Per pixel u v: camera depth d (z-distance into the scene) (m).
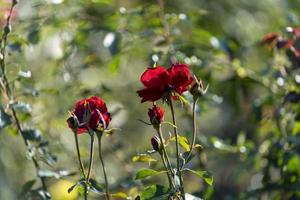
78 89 4.54
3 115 3.55
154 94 2.93
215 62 4.64
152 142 3.00
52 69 4.70
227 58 4.79
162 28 4.45
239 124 6.29
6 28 3.60
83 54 4.92
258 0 6.20
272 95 4.52
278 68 4.46
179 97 2.96
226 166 5.62
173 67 2.92
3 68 3.64
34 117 4.26
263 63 5.44
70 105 4.45
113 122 4.97
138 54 4.57
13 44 3.78
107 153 4.82
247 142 4.58
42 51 4.90
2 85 3.67
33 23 4.40
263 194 4.29
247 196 4.22
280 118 4.45
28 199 3.68
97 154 4.81
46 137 4.29
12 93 3.70
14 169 5.61
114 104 4.82
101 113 2.98
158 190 3.03
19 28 4.38
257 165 4.32
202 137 4.31
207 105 4.63
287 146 4.18
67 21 4.51
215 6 6.10
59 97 4.48
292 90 4.23
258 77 4.74
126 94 5.70
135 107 5.87
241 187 5.53
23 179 5.61
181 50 4.41
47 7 4.49
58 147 4.30
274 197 4.27
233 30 6.20
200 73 4.54
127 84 5.71
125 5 5.55
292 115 4.40
